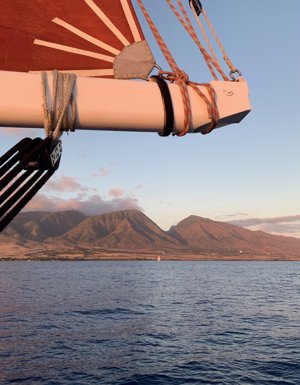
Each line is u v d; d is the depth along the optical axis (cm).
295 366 1595
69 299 4709
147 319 3111
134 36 226
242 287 7225
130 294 5512
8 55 220
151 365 1652
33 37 224
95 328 2661
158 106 201
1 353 1888
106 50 224
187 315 3359
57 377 1481
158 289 6550
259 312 3572
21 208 161
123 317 3225
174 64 215
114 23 228
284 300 4706
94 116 194
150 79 213
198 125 207
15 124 191
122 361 1728
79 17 229
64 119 190
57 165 193
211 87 209
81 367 1628
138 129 205
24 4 227
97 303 4306
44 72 193
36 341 2189
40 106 188
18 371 1570
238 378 1433
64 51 224
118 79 205
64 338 2288
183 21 238
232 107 209
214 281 9350
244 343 2125
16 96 187
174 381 1412
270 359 1731
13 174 166
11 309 3697
